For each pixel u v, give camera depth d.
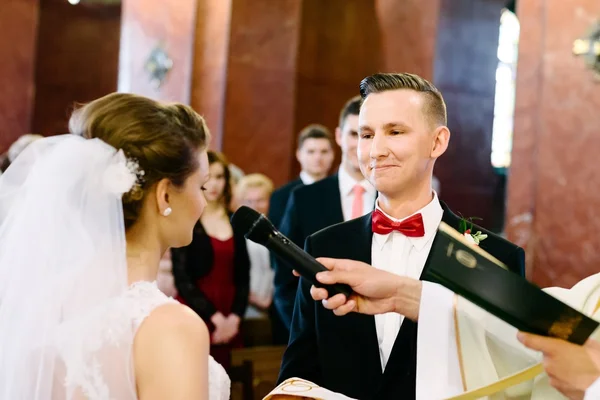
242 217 1.65
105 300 1.42
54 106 8.59
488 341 1.78
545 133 4.88
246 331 4.13
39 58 8.51
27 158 1.56
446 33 6.98
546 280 4.85
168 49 7.47
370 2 7.29
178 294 3.86
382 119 1.92
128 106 1.52
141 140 1.48
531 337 1.44
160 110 1.53
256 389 3.39
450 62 7.07
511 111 7.61
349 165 3.42
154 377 1.35
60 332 1.40
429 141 1.94
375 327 1.95
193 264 3.88
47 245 1.44
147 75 7.62
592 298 1.76
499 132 7.61
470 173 7.46
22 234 1.46
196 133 1.55
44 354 1.39
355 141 3.34
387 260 2.00
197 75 7.29
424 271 1.91
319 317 1.98
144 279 1.51
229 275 3.94
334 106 7.24
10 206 1.53
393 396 1.87
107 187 1.45
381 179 1.94
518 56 5.13
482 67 7.31
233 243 3.95
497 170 7.63
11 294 1.44
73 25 8.65
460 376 1.71
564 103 4.79
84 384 1.35
